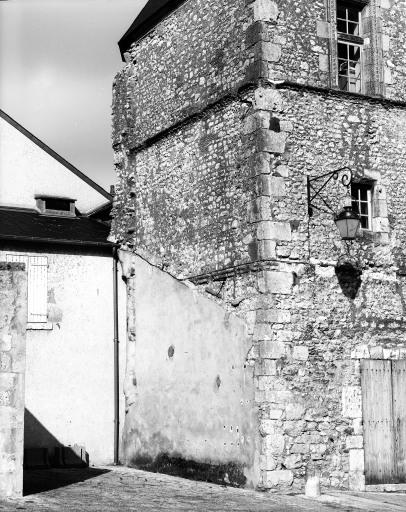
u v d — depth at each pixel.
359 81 14.23
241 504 11.34
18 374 11.71
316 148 13.28
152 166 15.84
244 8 13.44
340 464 12.77
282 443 12.36
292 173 13.02
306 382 12.67
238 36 13.55
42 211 18.09
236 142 13.44
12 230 16.31
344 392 12.96
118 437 16.20
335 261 13.20
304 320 12.78
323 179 13.27
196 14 14.79
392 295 13.65
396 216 13.91
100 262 16.64
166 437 14.77
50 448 15.62
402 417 13.46
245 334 12.91
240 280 13.16
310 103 13.34
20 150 18.58
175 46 15.38
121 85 16.92
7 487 11.63
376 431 13.18
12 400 11.66
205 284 14.02
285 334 12.60
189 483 13.32
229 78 13.72
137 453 15.56
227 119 13.72
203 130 14.34
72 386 16.02
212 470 13.45
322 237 13.13
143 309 15.84
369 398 13.20
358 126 13.73
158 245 15.48
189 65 14.89
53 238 16.19
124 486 12.98
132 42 16.80
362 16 14.32
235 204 13.38
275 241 12.72
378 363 13.35
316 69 13.44
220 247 13.67
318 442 12.63
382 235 13.70
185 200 14.72
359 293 13.34
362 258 13.45
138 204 16.25
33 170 18.62
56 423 15.79
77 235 16.78
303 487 12.40
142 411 15.55
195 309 14.24
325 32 13.61
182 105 15.01
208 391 13.75
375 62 14.04
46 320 16.02
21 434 11.70
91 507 10.97
